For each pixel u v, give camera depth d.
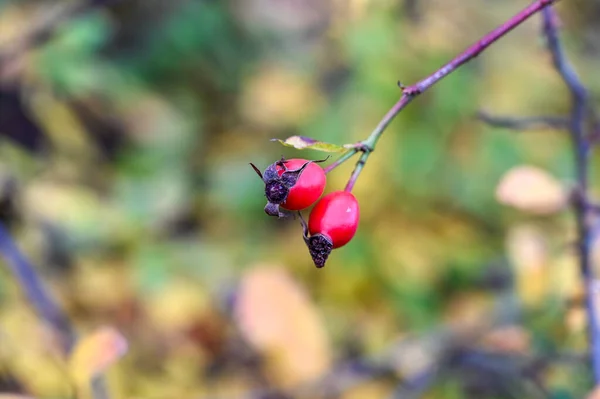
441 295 0.83
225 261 0.80
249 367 0.70
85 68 0.76
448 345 0.66
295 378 0.60
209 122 0.98
